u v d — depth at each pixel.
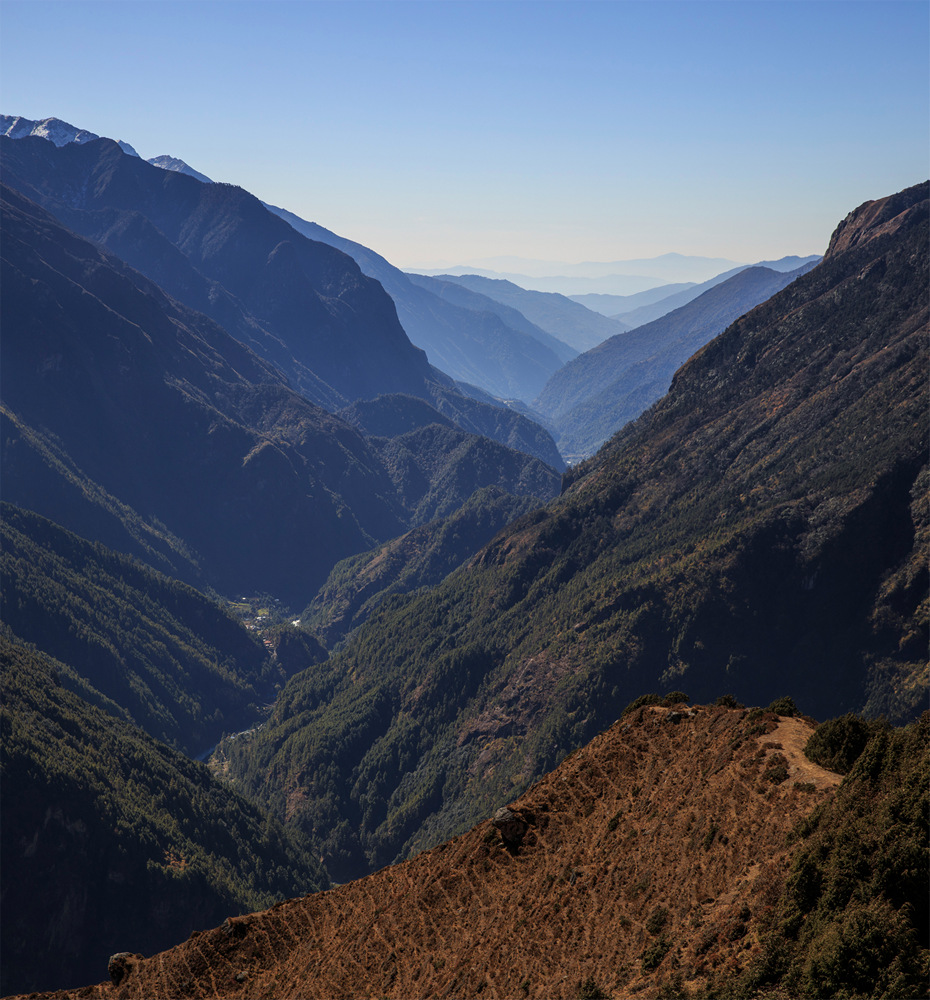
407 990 46.97
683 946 34.81
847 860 30.88
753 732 50.97
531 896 49.31
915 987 25.78
